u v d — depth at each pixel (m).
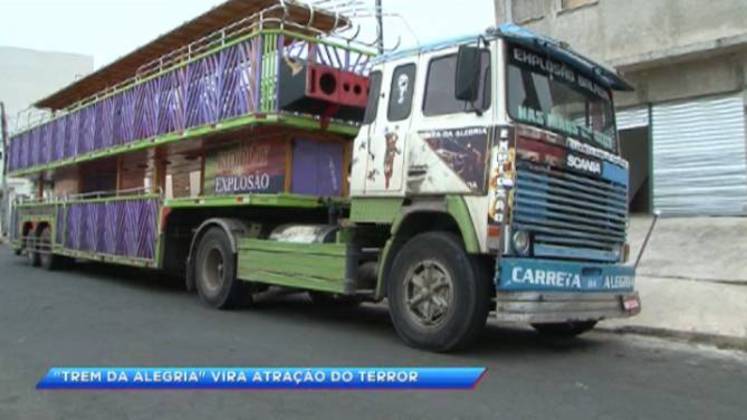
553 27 15.25
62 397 4.96
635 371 5.89
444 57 6.65
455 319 6.15
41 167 16.67
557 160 6.31
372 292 7.23
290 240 8.58
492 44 6.26
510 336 7.62
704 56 13.04
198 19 10.14
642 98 14.11
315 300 10.21
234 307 9.38
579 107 6.99
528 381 5.43
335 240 7.98
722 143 13.02
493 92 6.13
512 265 5.84
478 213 6.01
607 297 6.69
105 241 13.16
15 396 4.99
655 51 13.27
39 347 6.64
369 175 7.14
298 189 8.91
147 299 10.48
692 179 13.44
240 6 9.59
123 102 12.48
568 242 6.41
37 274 14.87
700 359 6.44
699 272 9.85
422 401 4.84
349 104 8.56
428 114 6.65
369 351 6.48
